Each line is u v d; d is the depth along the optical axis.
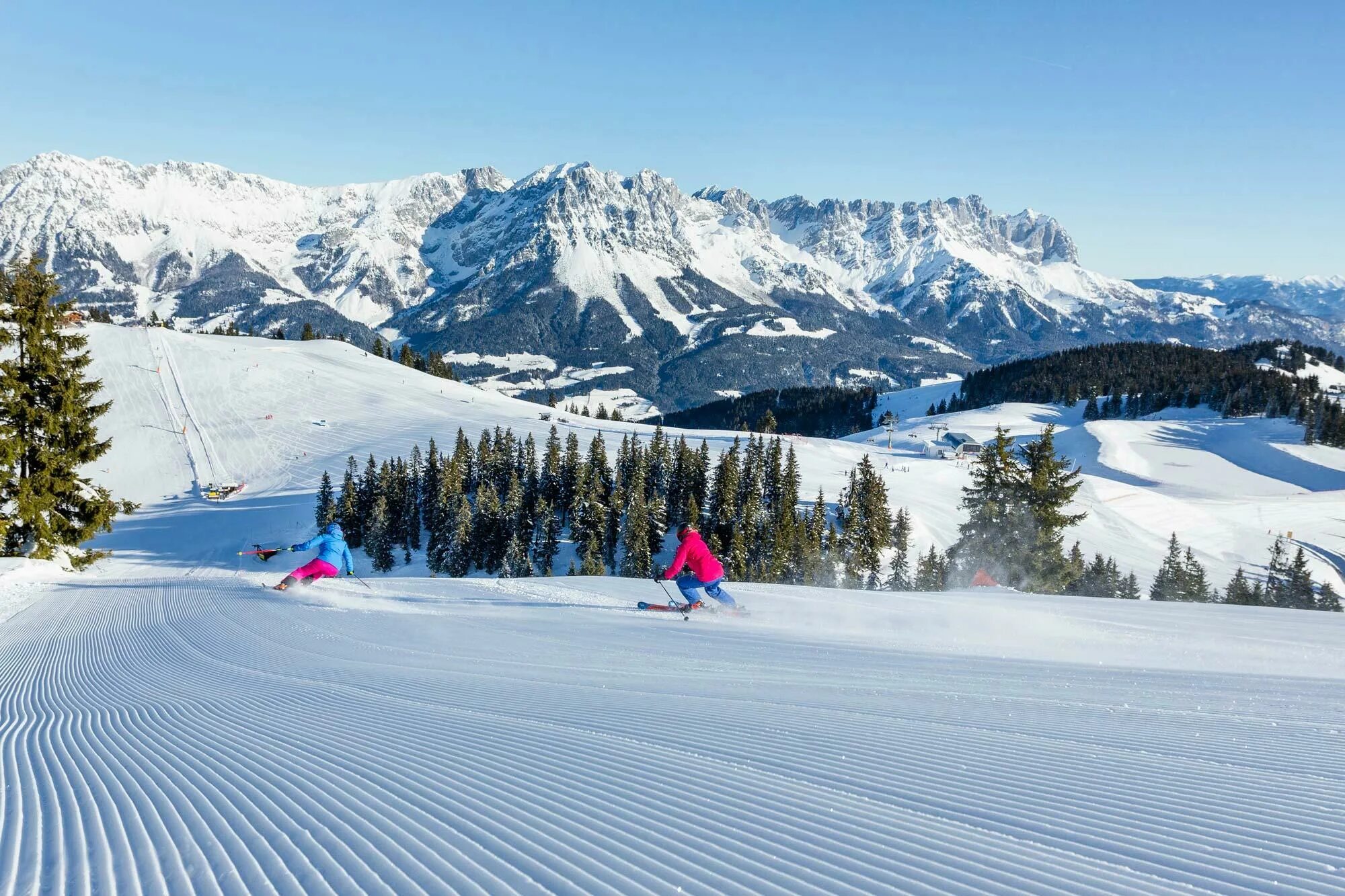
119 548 64.19
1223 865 2.78
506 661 8.54
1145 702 5.96
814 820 3.32
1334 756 4.36
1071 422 185.12
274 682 7.77
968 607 14.17
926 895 2.53
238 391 112.81
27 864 3.02
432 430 104.62
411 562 74.44
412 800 3.71
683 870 2.79
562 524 76.31
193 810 3.67
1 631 14.14
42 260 29.52
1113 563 59.62
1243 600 61.12
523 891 2.63
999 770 4.07
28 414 28.52
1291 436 145.75
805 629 11.24
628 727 5.13
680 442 79.69
